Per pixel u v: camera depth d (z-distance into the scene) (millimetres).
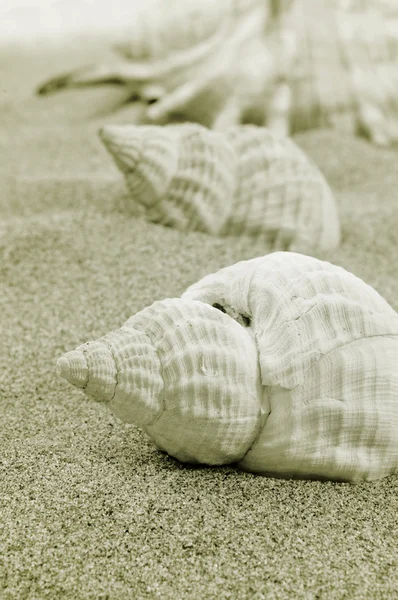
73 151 1029
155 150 727
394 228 767
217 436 617
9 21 2127
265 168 729
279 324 619
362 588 598
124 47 1260
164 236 729
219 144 729
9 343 686
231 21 1126
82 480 624
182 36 1222
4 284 710
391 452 623
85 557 604
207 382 614
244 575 600
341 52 1073
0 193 816
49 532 610
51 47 2008
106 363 610
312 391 618
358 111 1065
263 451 621
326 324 620
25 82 1595
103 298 701
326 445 619
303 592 597
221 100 1046
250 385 617
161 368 615
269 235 728
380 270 729
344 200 859
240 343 618
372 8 1126
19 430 648
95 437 642
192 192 729
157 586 599
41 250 723
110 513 614
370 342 621
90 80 1305
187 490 619
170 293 700
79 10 2186
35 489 622
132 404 613
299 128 1074
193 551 605
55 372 673
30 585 600
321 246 734
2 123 1190
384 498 620
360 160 981
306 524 611
